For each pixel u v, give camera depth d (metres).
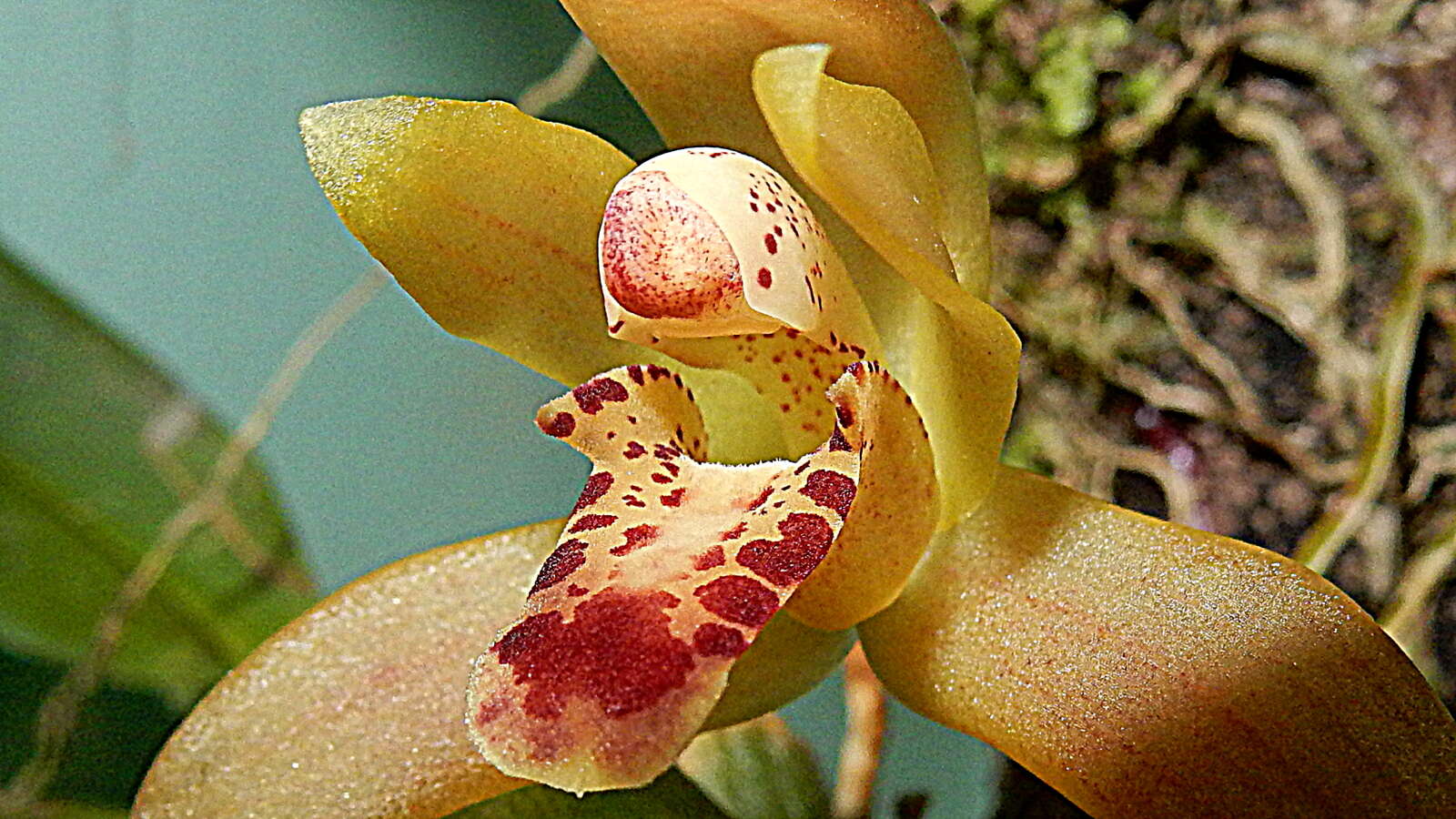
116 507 0.07
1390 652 0.06
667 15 0.06
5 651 0.07
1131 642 0.06
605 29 0.06
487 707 0.05
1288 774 0.06
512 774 0.05
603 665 0.05
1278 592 0.06
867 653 0.06
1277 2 0.07
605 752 0.05
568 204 0.06
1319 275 0.07
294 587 0.07
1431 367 0.07
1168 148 0.07
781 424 0.06
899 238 0.06
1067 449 0.07
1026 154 0.07
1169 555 0.06
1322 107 0.07
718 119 0.06
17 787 0.07
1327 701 0.06
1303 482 0.07
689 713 0.05
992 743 0.06
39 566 0.07
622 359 0.06
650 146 0.08
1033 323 0.07
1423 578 0.07
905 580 0.06
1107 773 0.06
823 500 0.06
